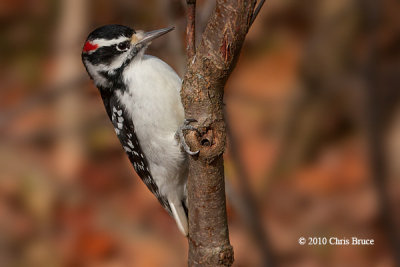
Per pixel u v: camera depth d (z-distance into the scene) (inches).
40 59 624.7
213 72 204.2
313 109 519.8
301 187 492.1
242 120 538.6
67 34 544.1
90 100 550.9
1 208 507.2
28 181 519.8
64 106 547.5
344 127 518.0
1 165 533.0
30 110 573.6
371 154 337.4
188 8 210.8
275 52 565.0
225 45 199.8
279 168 510.9
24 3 645.9
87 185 526.3
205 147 209.3
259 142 524.4
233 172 363.9
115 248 472.1
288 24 573.6
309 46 521.0
